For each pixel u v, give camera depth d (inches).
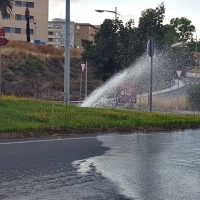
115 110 666.2
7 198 235.6
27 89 1729.8
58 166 315.0
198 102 993.5
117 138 457.4
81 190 254.4
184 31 3026.6
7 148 380.2
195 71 1608.0
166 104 1018.1
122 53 1165.7
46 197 238.8
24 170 299.9
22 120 514.3
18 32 3595.0
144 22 1135.0
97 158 348.2
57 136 459.5
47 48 2240.4
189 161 343.9
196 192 255.9
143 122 547.2
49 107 636.7
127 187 263.3
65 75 741.3
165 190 258.8
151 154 370.6
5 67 1846.7
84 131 490.6
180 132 521.7
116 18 1244.5
